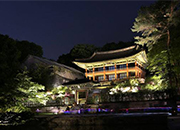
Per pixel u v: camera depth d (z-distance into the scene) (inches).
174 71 1081.4
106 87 1667.1
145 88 1203.9
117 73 1983.3
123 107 1135.6
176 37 1203.9
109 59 1887.3
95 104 1255.5
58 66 1892.2
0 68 1002.1
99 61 1924.2
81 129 766.5
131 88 1240.8
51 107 1318.9
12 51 1184.2
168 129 546.3
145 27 1165.7
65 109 1295.5
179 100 1005.2
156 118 690.8
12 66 1095.6
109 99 1215.6
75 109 1247.5
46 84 1652.3
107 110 1146.0
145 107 1065.5
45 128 798.5
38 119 836.6
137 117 726.5
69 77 2098.9
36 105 1360.7
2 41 1172.5
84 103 1409.9
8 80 931.3
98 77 2070.6
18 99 909.8
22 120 754.8
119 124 749.9
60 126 826.2
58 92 1438.2
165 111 994.1
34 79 1620.3
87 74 2037.4
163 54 1134.4
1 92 840.9
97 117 792.3
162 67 1192.2
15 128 707.4
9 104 836.6
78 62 2006.6
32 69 1750.7
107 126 759.1
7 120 737.6
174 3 1021.8
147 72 2304.4
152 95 1082.7
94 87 1707.7
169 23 1089.4
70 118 827.4
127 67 1851.6
